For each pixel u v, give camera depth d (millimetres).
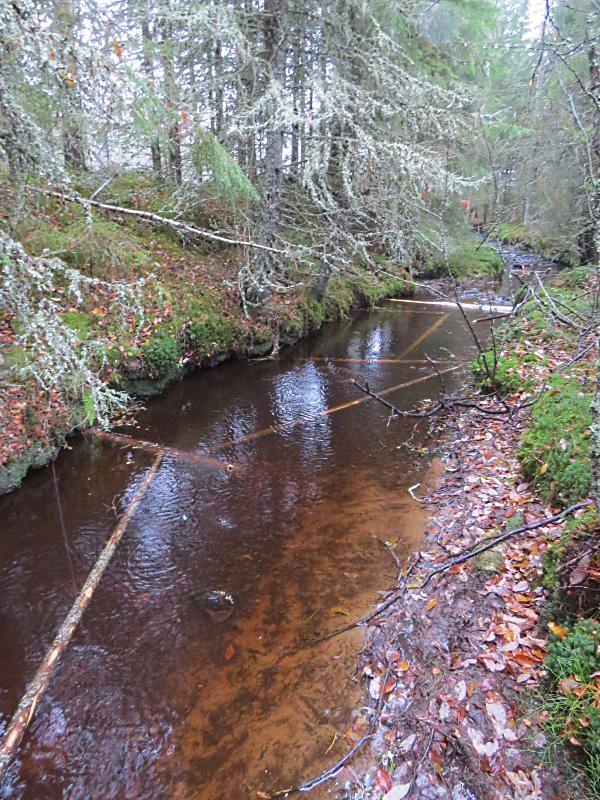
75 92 3080
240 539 4168
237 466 5379
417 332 11211
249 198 7027
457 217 13617
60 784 2357
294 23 8367
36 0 3521
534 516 3801
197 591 3592
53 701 2764
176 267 8305
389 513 4457
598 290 5582
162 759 2455
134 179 8672
